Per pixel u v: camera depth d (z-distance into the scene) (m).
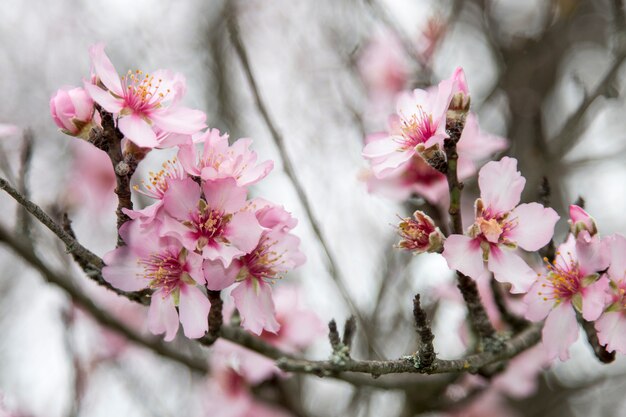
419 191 4.02
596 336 3.25
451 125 3.02
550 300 3.12
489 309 4.32
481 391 5.19
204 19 7.63
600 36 7.26
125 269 3.01
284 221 3.05
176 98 3.01
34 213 2.88
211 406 4.99
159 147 2.93
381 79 5.80
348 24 6.62
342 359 3.27
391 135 3.30
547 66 6.74
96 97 2.86
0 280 7.12
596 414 7.43
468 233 2.97
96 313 4.68
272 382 5.14
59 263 5.11
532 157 5.55
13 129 4.04
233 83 7.27
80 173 6.16
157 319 2.98
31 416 5.57
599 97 5.54
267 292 3.09
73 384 4.77
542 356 5.07
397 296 5.86
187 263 2.97
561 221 6.12
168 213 2.88
